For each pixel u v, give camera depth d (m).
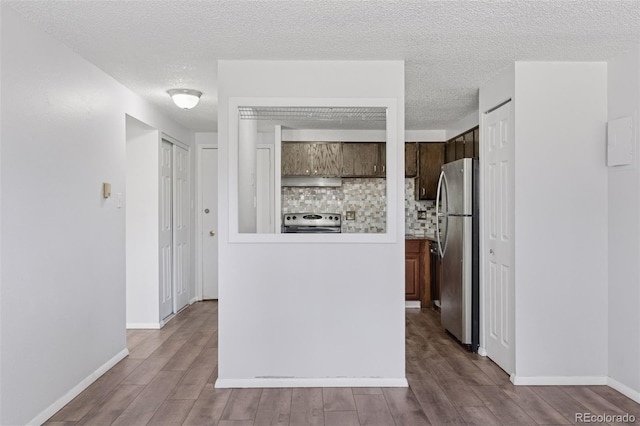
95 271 3.23
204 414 2.68
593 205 3.16
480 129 3.83
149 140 4.72
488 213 3.72
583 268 3.16
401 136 3.15
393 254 3.16
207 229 6.17
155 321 4.72
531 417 2.64
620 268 3.03
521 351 3.16
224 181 3.13
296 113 3.43
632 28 2.57
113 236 3.54
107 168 3.45
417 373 3.39
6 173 2.29
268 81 3.13
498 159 3.51
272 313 3.13
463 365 3.57
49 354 2.64
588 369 3.16
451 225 4.31
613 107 3.09
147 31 2.61
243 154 4.02
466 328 3.97
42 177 2.59
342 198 6.03
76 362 2.96
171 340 4.26
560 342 3.16
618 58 3.04
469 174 4.00
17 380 2.36
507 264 3.34
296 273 3.14
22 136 2.41
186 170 5.82
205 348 4.00
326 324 3.15
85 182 3.10
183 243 5.68
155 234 4.74
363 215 6.03
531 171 3.16
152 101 4.32
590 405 2.80
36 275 2.53
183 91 3.88
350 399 2.91
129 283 4.74
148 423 2.56
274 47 2.88
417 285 5.75
